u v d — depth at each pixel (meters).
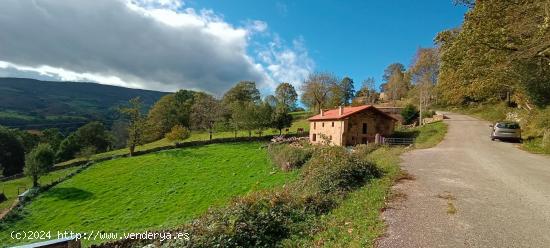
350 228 8.36
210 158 42.31
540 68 23.89
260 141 54.56
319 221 9.70
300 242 8.34
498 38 19.91
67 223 23.50
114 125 89.25
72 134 79.62
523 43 19.44
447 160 17.58
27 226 23.36
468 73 25.23
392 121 42.94
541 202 9.83
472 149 22.36
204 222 10.35
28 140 80.06
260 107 61.41
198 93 86.62
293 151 32.16
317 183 13.81
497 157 18.67
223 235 8.75
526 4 18.02
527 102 36.28
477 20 20.70
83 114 164.88
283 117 60.00
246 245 8.62
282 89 111.44
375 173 14.57
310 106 95.50
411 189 11.46
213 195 27.16
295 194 12.92
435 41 25.48
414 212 8.98
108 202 27.77
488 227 7.82
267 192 12.44
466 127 38.69
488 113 52.31
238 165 37.50
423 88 70.94
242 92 97.69
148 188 31.00
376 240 7.17
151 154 47.00
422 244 6.89
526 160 17.64
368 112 41.34
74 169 43.03
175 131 59.91
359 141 40.56
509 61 21.27
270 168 34.06
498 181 12.62
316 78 91.56
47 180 38.81
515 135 25.98
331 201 11.41
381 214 8.96
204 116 64.25
